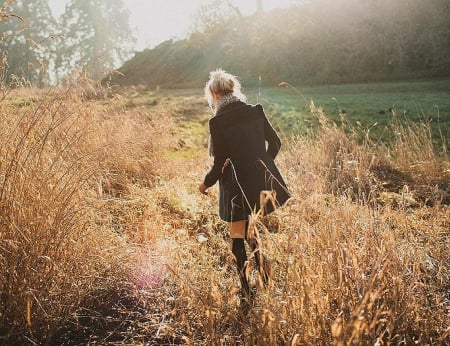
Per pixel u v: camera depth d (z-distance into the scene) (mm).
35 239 2766
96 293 3156
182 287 2924
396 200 5328
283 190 3250
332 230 2787
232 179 3215
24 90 4117
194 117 13500
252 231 2459
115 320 3016
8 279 2727
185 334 2842
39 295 2732
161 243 3811
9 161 3086
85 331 2902
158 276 3375
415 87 16953
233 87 3453
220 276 3350
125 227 4348
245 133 3246
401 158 6758
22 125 3439
